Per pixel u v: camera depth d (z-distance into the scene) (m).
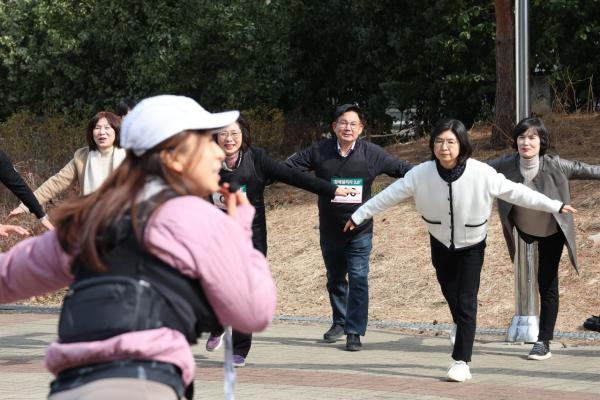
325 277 13.66
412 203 15.26
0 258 3.48
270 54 23.27
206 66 23.84
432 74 20.97
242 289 3.23
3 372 8.80
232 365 3.56
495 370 8.73
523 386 7.93
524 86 10.45
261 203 9.22
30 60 26.09
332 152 9.83
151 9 23.77
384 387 7.89
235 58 23.39
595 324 9.89
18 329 11.86
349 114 9.75
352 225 8.51
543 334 9.33
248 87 23.05
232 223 3.29
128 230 3.21
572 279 11.91
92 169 9.59
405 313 12.16
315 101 23.58
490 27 19.73
